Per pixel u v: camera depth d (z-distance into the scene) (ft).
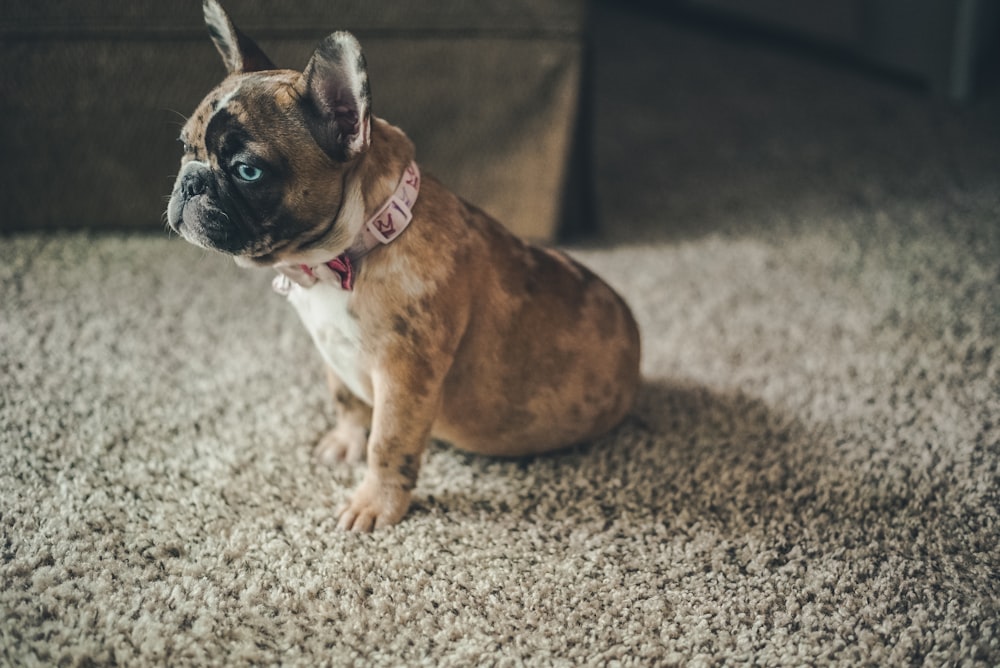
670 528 4.66
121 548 4.35
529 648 3.92
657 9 12.94
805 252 7.42
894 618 4.12
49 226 7.21
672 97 10.28
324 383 5.76
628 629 4.04
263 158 3.71
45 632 3.83
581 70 6.94
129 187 7.12
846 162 8.86
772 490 4.94
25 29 6.39
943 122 9.62
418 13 6.66
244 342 6.11
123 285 6.64
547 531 4.62
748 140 9.34
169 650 3.81
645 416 5.53
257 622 3.98
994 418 5.50
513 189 7.31
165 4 6.47
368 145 3.68
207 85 6.78
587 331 4.76
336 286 4.14
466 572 4.32
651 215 8.00
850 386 5.84
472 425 4.77
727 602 4.19
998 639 3.99
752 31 12.03
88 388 5.51
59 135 6.81
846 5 10.79
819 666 3.88
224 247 3.87
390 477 4.50
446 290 4.23
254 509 4.67
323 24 6.58
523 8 6.73
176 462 4.96
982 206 8.02
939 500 4.87
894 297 6.81
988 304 6.67
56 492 4.67
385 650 3.88
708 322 6.52
